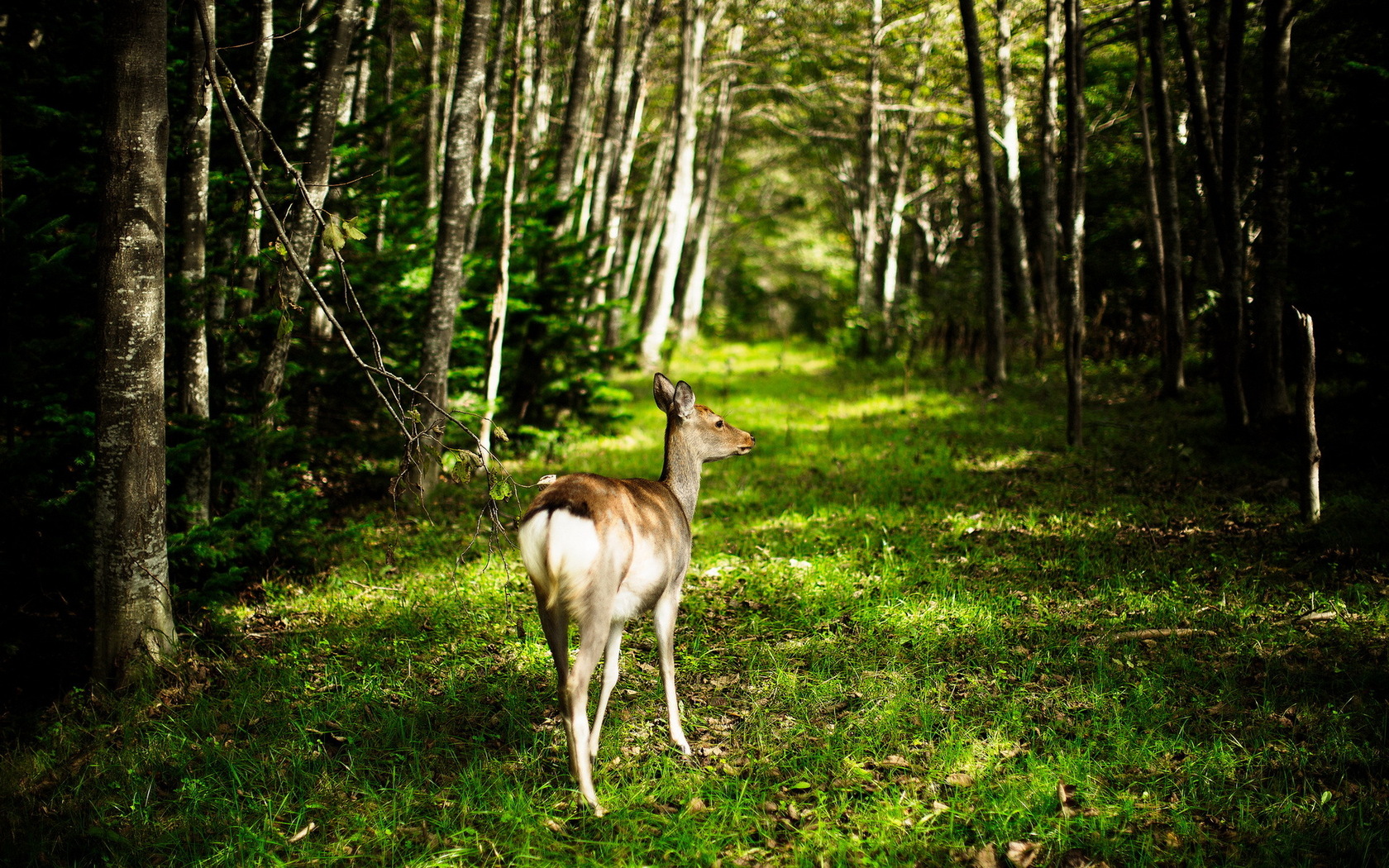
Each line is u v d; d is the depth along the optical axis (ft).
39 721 16.15
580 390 43.14
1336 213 30.48
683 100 76.07
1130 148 66.33
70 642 18.83
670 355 78.95
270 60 27.17
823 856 11.92
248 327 23.17
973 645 18.26
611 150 61.77
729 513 29.43
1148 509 26.73
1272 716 14.73
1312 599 18.78
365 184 32.53
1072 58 35.94
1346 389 34.40
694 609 21.03
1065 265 36.32
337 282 30.37
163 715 16.20
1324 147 31.48
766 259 156.15
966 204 84.33
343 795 13.55
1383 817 12.05
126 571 17.12
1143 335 58.90
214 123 24.82
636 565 13.66
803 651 18.48
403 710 16.14
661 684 17.42
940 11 68.03
